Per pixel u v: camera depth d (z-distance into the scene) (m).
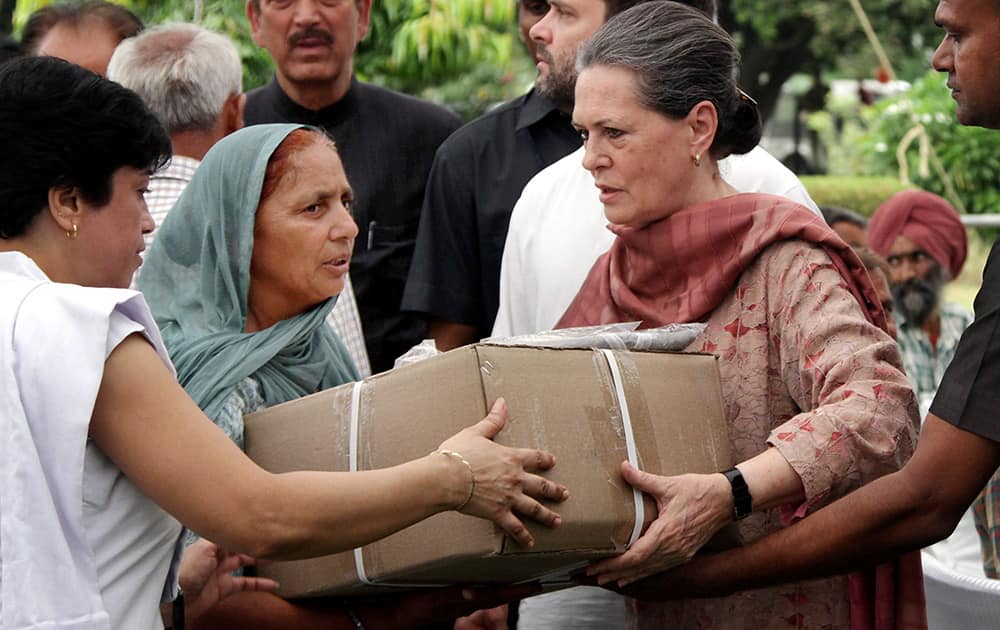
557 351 2.37
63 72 2.14
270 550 2.11
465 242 3.79
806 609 2.67
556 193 3.32
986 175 9.32
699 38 2.69
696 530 2.41
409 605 2.65
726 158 3.00
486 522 2.27
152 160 2.20
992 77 2.38
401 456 2.35
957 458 2.35
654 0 2.86
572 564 2.44
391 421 2.38
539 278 3.27
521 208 3.35
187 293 2.74
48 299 2.06
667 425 2.45
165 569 2.20
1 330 2.04
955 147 9.34
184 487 2.06
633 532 2.38
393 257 4.06
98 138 2.12
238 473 2.09
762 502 2.46
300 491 2.12
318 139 2.75
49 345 2.03
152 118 2.20
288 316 2.75
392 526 2.18
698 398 2.52
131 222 2.18
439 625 3.05
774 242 2.64
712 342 2.68
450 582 2.54
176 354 2.66
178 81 3.42
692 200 2.73
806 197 3.20
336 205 2.74
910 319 5.42
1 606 1.98
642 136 2.67
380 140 4.15
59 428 2.01
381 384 2.41
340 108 4.17
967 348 2.35
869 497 2.42
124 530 2.12
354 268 4.02
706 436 2.50
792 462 2.46
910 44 16.50
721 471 2.50
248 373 2.63
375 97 4.22
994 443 2.33
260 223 2.69
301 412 2.51
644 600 2.71
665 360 2.50
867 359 2.52
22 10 6.57
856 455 2.47
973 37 2.38
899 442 2.51
